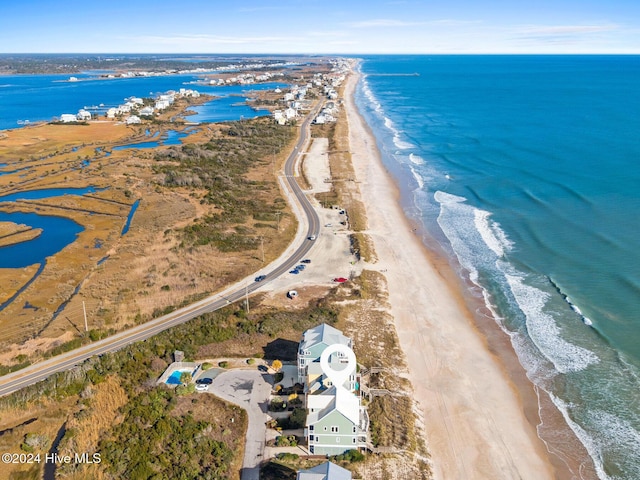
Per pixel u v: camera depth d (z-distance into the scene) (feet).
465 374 191.93
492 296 246.68
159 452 148.05
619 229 305.94
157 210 357.00
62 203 376.48
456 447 157.28
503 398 179.73
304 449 150.61
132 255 284.20
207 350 197.26
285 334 207.92
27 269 270.67
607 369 191.62
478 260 283.59
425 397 179.11
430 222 341.62
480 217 343.46
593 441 160.56
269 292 244.83
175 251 288.30
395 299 245.04
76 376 176.86
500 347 208.64
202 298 237.25
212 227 322.96
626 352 198.90
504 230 319.27
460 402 177.27
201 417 162.61
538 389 183.93
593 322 218.18
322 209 363.15
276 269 269.64
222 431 156.87
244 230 320.09
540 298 240.53
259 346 200.44
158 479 137.59
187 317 220.23
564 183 394.93
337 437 147.54
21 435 154.51
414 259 287.89
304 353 173.37
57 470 139.64
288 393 172.86
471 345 209.97
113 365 184.96
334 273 266.16
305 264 275.80
